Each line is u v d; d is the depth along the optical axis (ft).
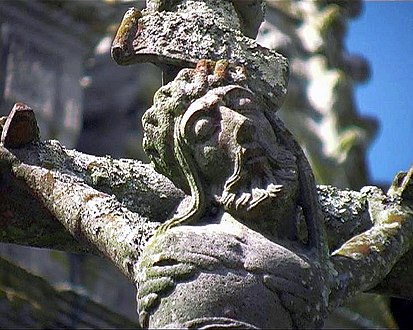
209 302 15.25
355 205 17.51
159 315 15.34
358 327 39.63
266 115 16.37
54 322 32.40
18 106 17.19
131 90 48.52
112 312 33.40
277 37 50.34
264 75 16.69
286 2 51.47
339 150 50.39
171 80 16.76
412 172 17.57
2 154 17.10
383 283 17.74
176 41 16.65
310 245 15.93
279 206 15.87
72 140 42.78
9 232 17.21
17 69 42.39
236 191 15.93
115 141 48.29
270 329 15.25
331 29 51.83
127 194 17.13
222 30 16.76
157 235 15.76
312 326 15.48
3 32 42.50
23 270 32.96
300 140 50.57
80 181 16.96
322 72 51.57
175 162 16.42
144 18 16.81
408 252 17.48
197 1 17.10
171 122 16.35
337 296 15.90
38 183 16.93
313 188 16.15
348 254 16.46
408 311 19.06
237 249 15.49
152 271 15.47
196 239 15.55
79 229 16.51
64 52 43.24
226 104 16.24
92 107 48.32
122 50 16.69
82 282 42.73
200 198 15.94
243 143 16.03
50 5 43.09
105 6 43.60
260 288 15.34
